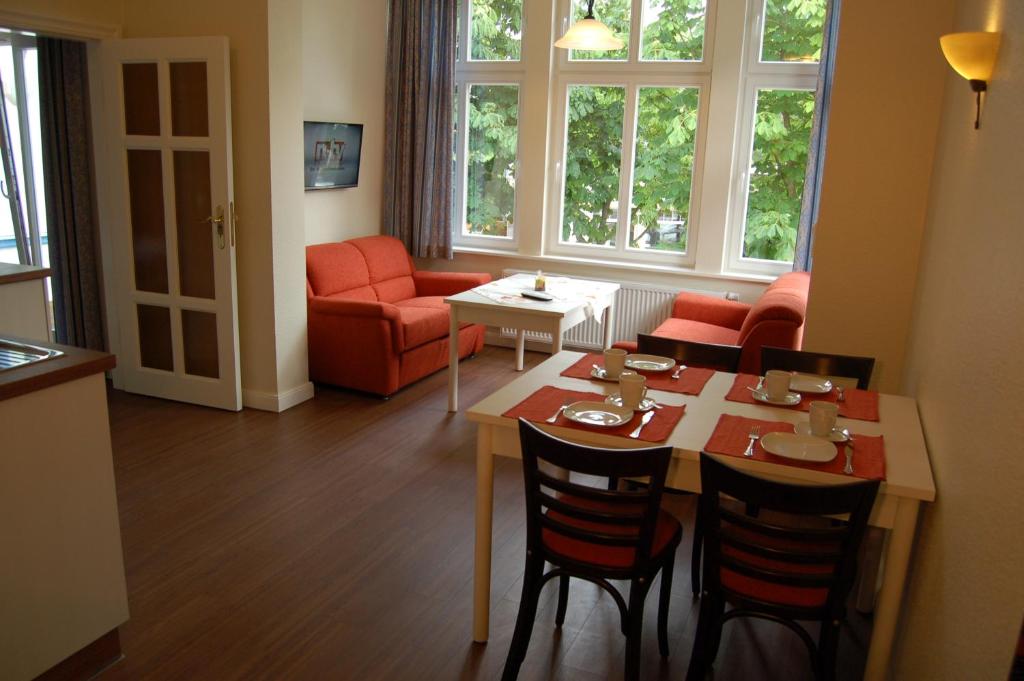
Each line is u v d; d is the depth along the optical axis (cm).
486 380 550
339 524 336
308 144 546
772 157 569
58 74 481
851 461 216
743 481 198
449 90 613
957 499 180
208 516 338
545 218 634
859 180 344
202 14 433
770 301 418
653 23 586
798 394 279
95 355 234
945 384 218
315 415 465
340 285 541
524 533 334
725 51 556
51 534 223
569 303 467
